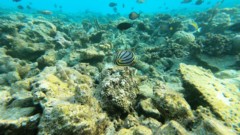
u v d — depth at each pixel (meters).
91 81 1.18
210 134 0.62
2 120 0.70
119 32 3.64
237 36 2.12
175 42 2.86
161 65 2.27
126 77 1.00
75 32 3.35
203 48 2.22
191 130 0.77
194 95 1.12
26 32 2.73
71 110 0.66
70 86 1.01
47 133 0.63
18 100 0.89
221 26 3.39
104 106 0.90
